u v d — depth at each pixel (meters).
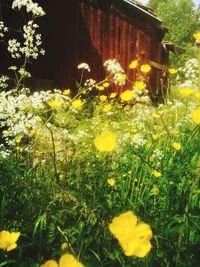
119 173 2.90
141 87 3.46
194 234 2.11
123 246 0.61
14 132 3.41
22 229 2.14
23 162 3.09
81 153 3.12
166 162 3.03
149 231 0.62
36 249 2.06
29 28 4.93
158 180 2.82
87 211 2.05
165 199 2.53
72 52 10.69
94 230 2.02
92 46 11.34
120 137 3.53
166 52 15.27
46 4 9.77
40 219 2.08
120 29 12.24
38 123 3.40
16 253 2.04
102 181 2.67
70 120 4.10
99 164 2.96
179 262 1.79
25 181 2.54
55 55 10.11
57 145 3.07
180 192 2.59
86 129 4.20
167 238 1.98
